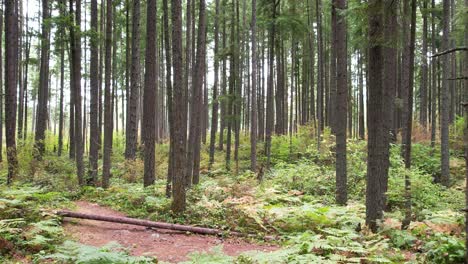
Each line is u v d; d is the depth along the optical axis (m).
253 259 6.77
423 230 8.80
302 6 25.05
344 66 12.45
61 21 14.00
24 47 33.84
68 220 10.38
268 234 9.88
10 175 15.08
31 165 16.69
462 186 16.95
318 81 25.02
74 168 19.83
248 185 14.64
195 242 9.18
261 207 11.27
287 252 6.75
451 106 30.48
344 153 12.66
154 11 15.11
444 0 18.16
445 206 12.84
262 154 26.73
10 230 7.82
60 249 6.81
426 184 13.43
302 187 16.36
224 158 26.50
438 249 7.06
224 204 11.79
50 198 12.31
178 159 11.11
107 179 15.62
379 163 9.08
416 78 32.25
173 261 7.70
